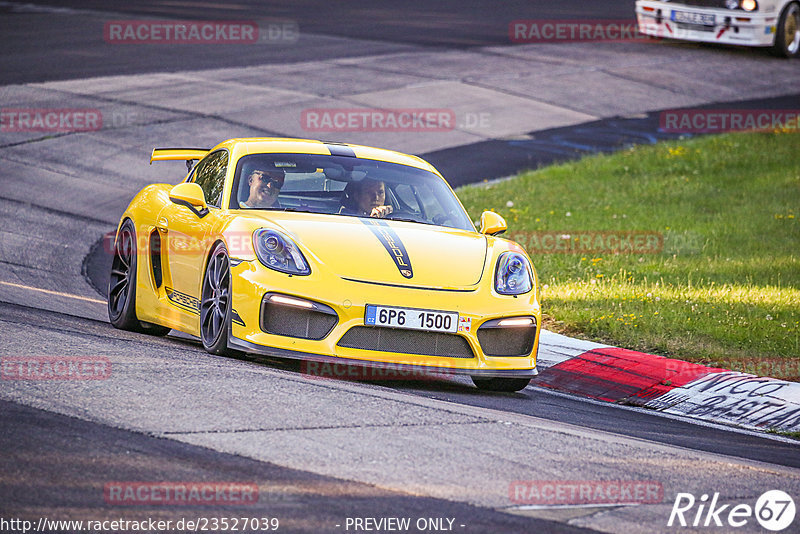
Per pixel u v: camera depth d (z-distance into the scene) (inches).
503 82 3107.8
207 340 942.4
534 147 2544.3
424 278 901.2
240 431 656.4
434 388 928.3
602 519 565.6
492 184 2188.7
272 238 901.8
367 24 3988.7
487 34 3878.0
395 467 616.7
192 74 2947.8
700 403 1008.2
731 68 3449.8
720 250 1724.9
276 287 867.4
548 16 4384.8
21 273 1348.4
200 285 965.2
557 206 2036.2
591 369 1093.1
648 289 1435.8
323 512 533.6
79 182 2000.5
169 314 1037.8
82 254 1545.3
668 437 839.1
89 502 523.5
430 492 579.5
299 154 1071.6
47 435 619.5
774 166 2428.6
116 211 1856.5
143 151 2234.3
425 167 1125.7
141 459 590.6
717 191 2206.0
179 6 4237.2
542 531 537.6
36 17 3806.6
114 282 1139.9
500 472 629.9
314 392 782.5
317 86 2898.6
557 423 815.7
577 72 3297.2
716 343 1176.8
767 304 1371.8
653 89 3166.8
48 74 2829.7
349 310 864.3
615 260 1643.7
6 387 717.3
